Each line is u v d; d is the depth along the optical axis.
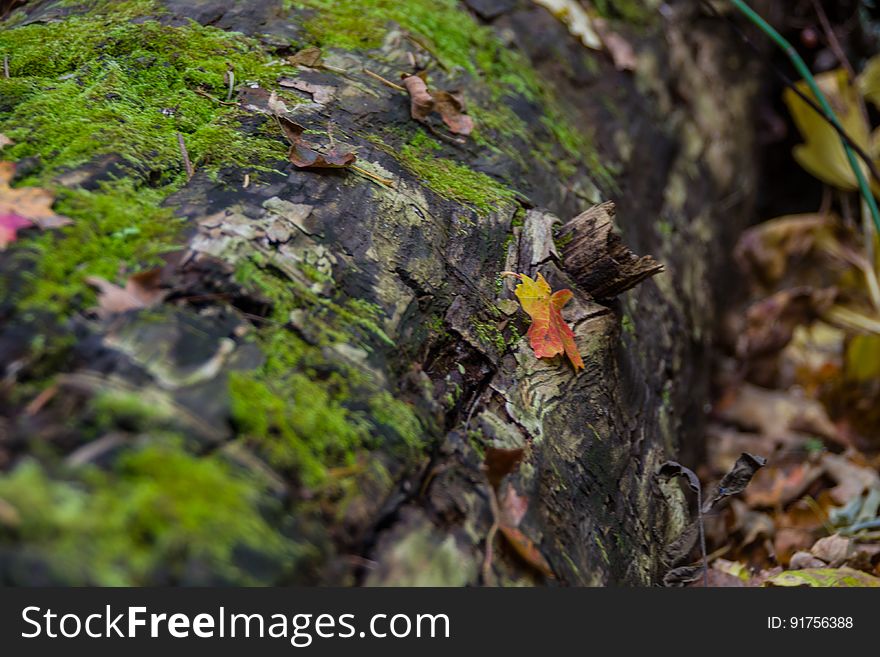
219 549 0.69
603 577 0.78
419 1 0.97
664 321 0.96
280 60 0.88
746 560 0.92
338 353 0.75
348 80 0.88
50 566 0.68
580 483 0.80
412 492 0.74
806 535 0.93
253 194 0.79
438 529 0.73
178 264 0.75
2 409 0.70
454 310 0.80
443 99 0.90
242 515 0.70
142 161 0.79
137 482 0.69
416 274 0.80
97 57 0.84
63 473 0.69
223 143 0.81
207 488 0.70
